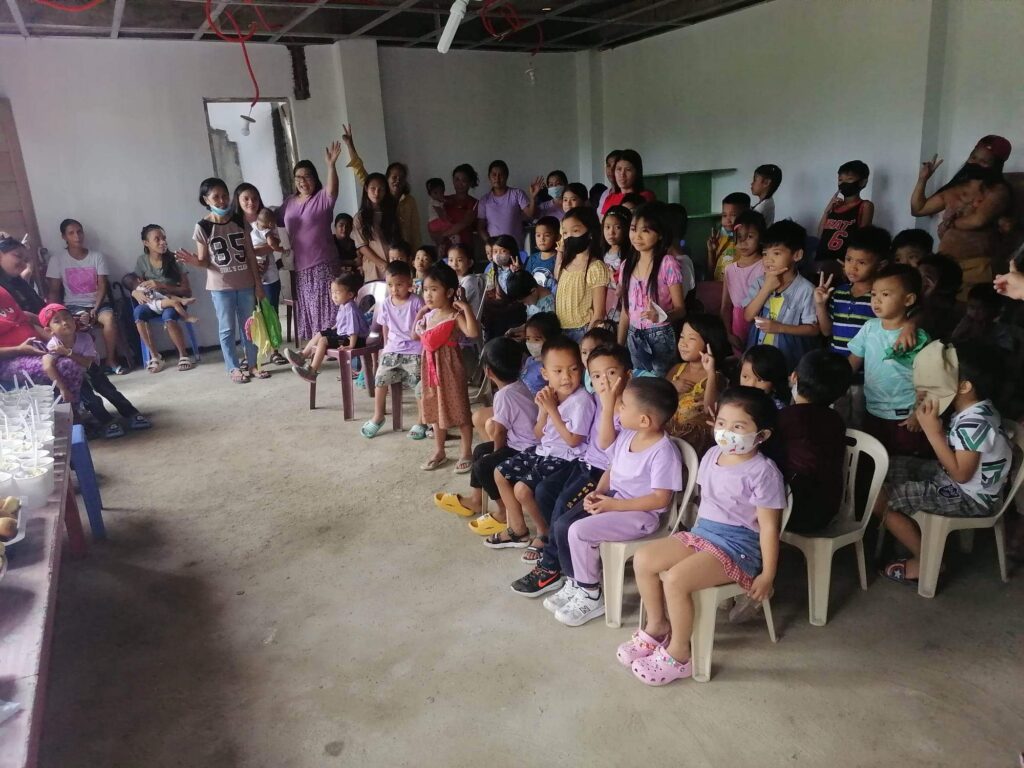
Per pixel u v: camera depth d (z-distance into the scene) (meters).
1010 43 4.29
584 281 3.35
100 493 3.37
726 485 1.97
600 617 2.27
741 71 5.88
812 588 2.15
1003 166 4.23
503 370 2.68
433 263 4.20
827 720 1.80
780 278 2.97
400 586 2.49
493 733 1.82
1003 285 1.99
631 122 7.12
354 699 1.96
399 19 6.09
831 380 2.15
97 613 2.40
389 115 6.69
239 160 7.87
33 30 5.21
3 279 4.00
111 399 4.23
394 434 4.00
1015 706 1.81
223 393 4.95
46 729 1.88
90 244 5.81
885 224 5.07
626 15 5.79
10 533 1.86
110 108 5.68
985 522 2.20
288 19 5.56
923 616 2.18
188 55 5.84
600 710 1.87
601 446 2.33
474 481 2.82
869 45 4.92
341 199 6.60
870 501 2.19
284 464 3.64
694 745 1.75
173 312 5.57
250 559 2.72
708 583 1.89
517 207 5.90
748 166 6.02
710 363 2.44
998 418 2.13
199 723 1.89
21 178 5.48
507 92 7.16
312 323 5.25
